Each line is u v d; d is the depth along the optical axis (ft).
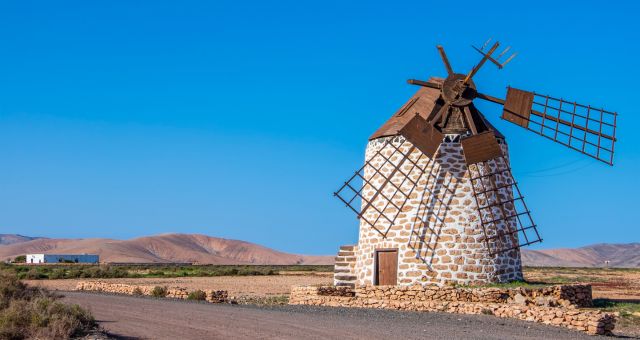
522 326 60.34
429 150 90.02
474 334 53.67
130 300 83.20
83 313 53.88
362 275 95.91
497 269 89.71
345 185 94.53
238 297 99.71
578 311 61.00
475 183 90.22
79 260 425.28
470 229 89.35
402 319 63.77
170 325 56.08
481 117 93.86
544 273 221.25
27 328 47.93
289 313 68.13
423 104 95.09
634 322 69.36
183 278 173.47
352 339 48.80
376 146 96.58
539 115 94.99
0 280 67.87
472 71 90.48
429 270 89.40
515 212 94.58
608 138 95.76
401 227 91.91
